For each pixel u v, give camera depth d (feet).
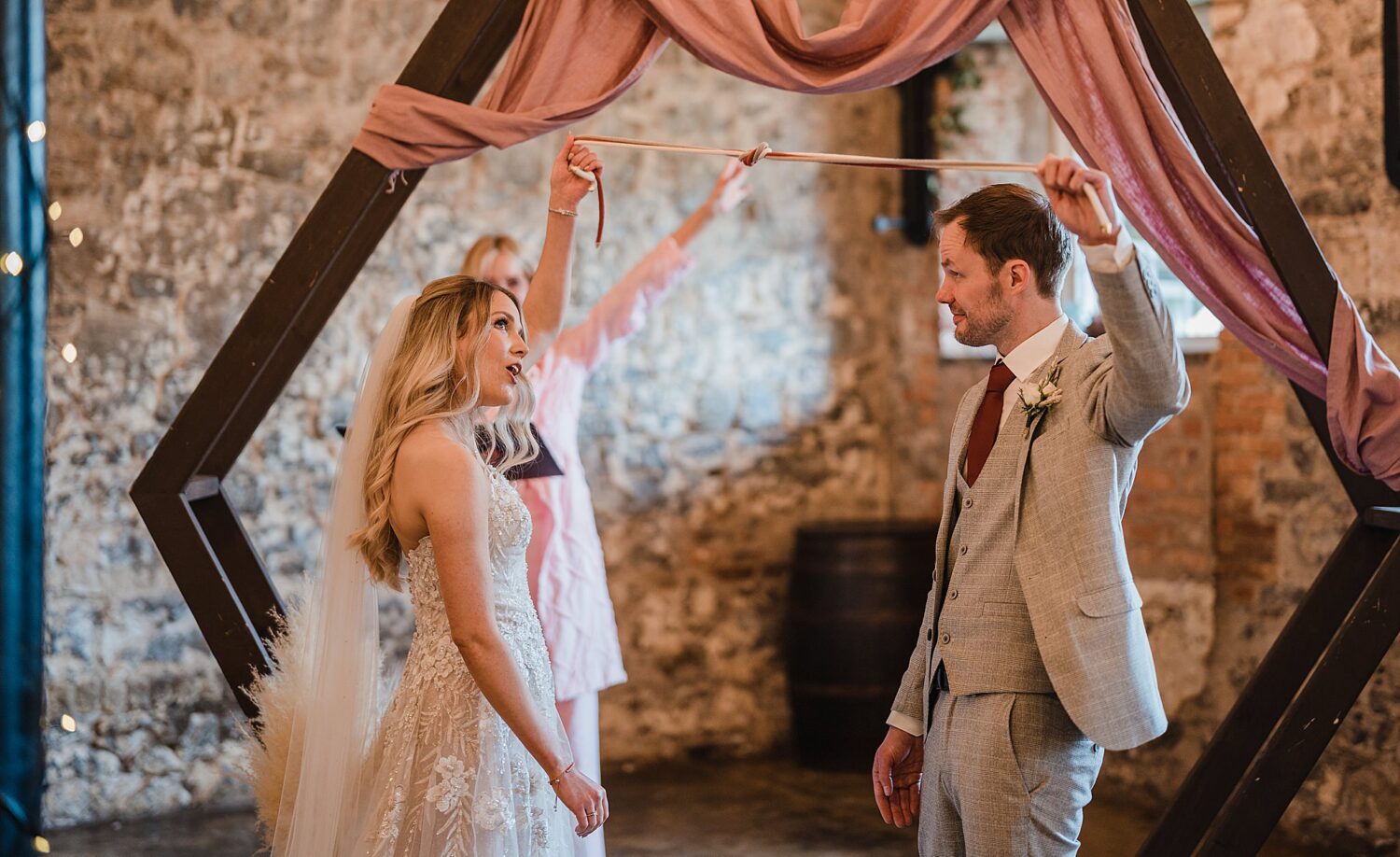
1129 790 15.94
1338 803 13.76
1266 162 9.09
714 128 18.63
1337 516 13.97
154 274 15.71
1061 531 7.18
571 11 9.57
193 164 15.88
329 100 16.53
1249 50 14.71
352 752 8.20
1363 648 8.77
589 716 11.02
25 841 14.15
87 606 15.34
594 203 17.88
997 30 17.74
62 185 15.25
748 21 9.37
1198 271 9.27
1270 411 14.69
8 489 14.23
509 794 7.89
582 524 11.30
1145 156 9.09
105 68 15.44
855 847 14.38
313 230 9.57
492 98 9.61
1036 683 7.27
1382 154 13.37
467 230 17.19
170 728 15.70
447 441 7.98
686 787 16.89
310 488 16.49
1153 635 15.65
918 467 19.24
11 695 14.23
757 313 18.99
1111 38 9.22
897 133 19.45
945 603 7.70
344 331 16.63
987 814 7.17
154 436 15.72
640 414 18.30
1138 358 6.65
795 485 19.24
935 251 18.86
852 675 17.42
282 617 9.66
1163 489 15.71
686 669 18.45
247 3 16.07
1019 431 7.48
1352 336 9.01
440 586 7.86
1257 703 9.77
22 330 14.30
